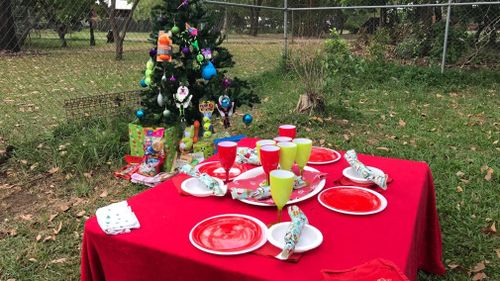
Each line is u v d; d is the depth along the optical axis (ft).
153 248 4.74
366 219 5.40
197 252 4.61
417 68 26.63
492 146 15.15
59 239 9.82
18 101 23.32
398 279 4.01
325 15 30.32
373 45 29.68
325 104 19.58
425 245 8.18
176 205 5.85
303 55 22.91
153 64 12.48
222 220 5.23
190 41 12.41
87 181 12.60
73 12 40.37
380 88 24.58
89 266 5.55
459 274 8.48
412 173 7.16
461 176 12.62
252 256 4.53
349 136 16.56
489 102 21.34
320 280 4.10
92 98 17.81
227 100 12.28
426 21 30.48
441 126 17.52
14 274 8.59
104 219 5.31
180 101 12.05
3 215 10.85
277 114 19.60
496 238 9.62
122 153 14.07
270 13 38.60
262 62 38.75
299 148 6.10
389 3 33.22
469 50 28.81
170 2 12.42
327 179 6.85
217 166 7.41
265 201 5.77
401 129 17.35
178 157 12.71
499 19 27.86
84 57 43.96
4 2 36.86
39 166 13.38
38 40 44.75
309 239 4.80
